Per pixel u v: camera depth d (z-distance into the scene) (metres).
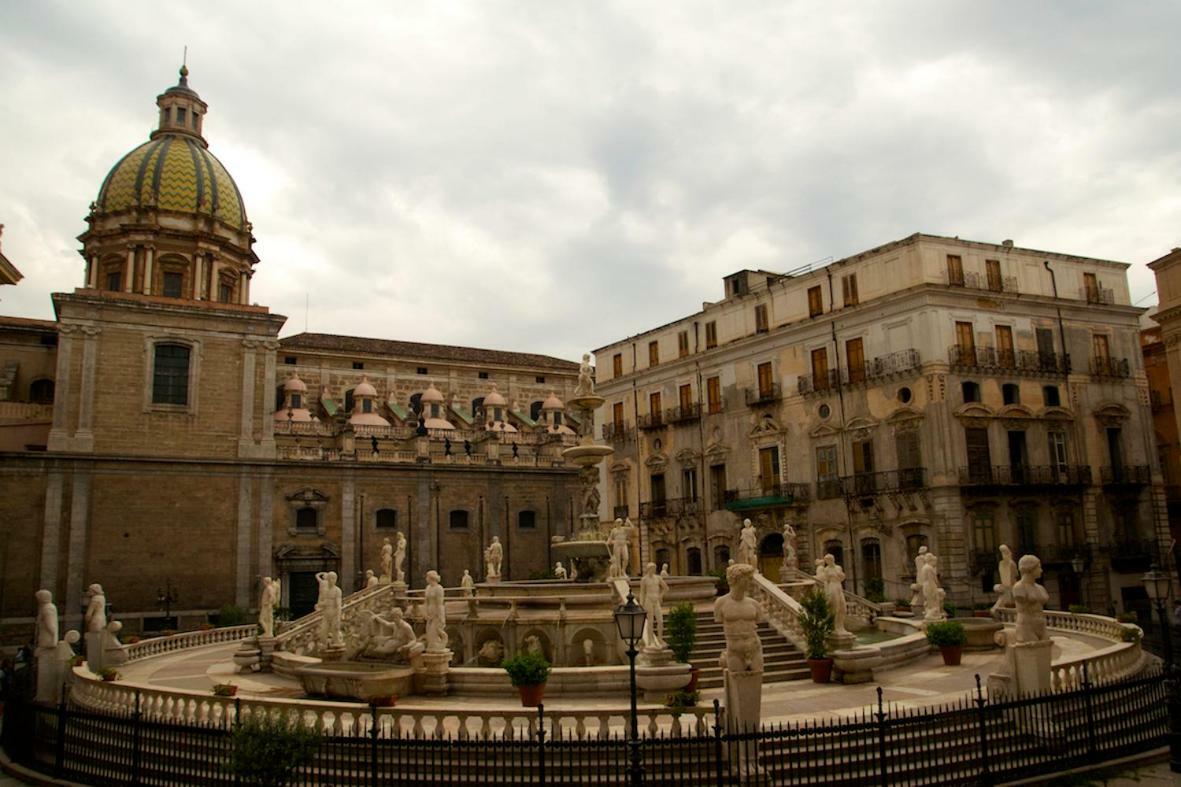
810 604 25.20
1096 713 19.11
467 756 15.35
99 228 67.12
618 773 16.05
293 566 61.44
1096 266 50.22
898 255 46.25
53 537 54.72
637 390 63.78
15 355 64.31
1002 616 33.47
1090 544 46.38
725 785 15.55
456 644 28.25
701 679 24.09
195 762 17.45
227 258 70.44
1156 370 57.69
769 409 53.28
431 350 86.75
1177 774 16.53
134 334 59.44
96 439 57.25
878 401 46.84
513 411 85.19
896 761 16.47
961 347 44.84
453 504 68.62
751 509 52.62
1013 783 16.06
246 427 61.44
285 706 18.48
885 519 46.00
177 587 57.47
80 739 19.42
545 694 22.45
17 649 50.16
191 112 73.75
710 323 58.31
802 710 20.28
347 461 64.50
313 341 80.06
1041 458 46.22
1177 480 55.84
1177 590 48.28
